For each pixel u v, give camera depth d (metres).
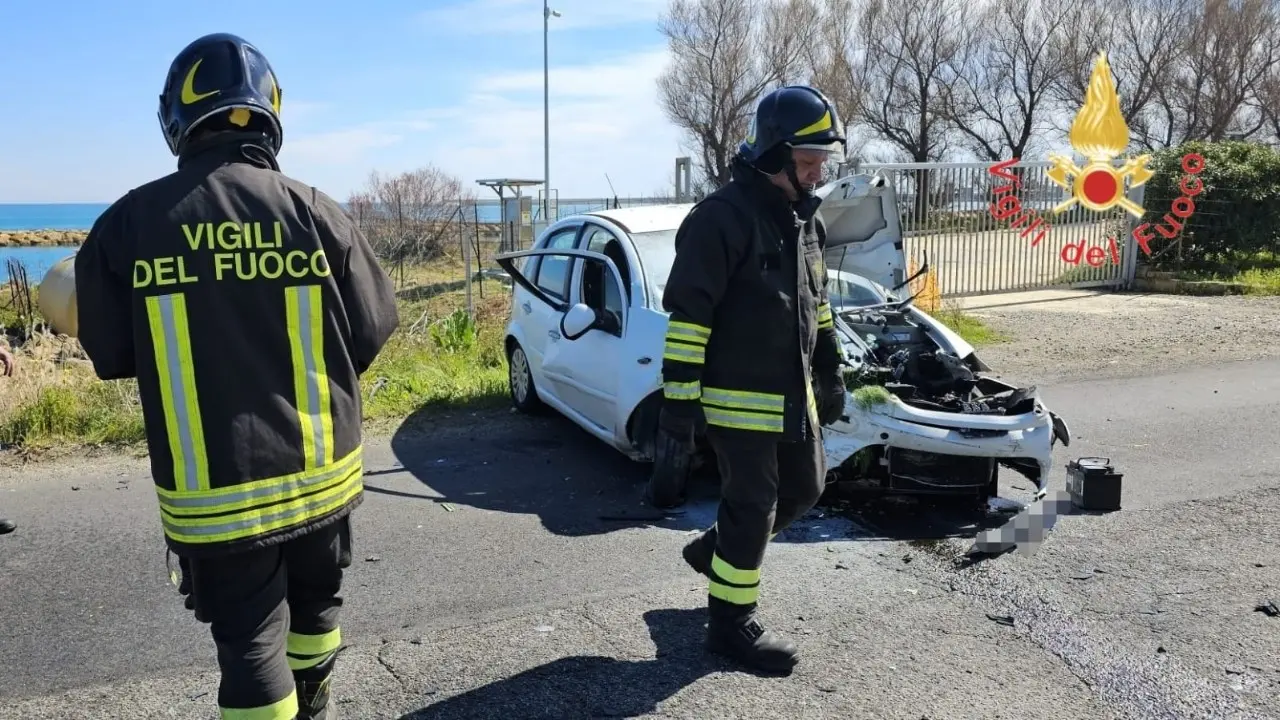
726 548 3.37
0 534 4.95
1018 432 5.06
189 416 2.23
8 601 4.09
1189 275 15.41
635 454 5.77
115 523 5.11
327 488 2.41
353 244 2.51
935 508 5.32
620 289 5.91
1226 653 3.54
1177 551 4.56
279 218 2.34
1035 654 3.54
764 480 3.30
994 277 14.67
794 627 3.77
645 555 4.59
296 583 2.62
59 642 3.70
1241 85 34.88
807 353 3.30
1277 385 8.32
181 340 2.23
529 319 7.22
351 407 2.48
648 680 3.33
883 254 6.75
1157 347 10.30
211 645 3.68
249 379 2.27
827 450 5.04
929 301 12.20
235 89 2.39
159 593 4.18
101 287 2.28
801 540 4.79
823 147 3.17
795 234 3.27
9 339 13.45
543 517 5.17
